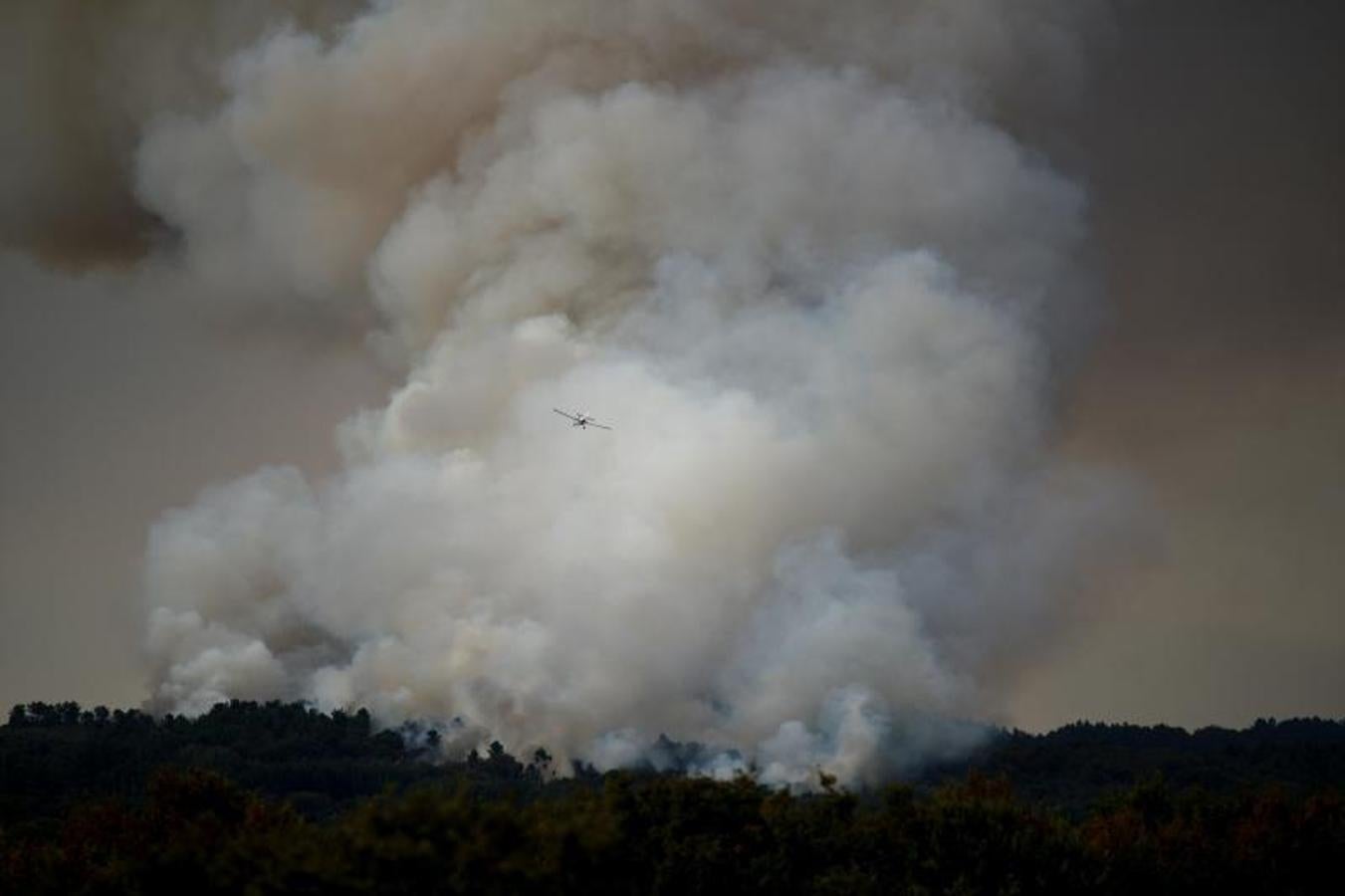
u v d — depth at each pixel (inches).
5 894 6240.2
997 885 6697.8
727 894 6190.9
